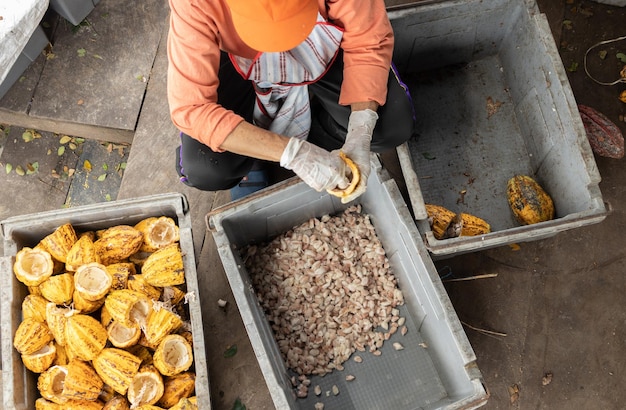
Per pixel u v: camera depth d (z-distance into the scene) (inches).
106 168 104.1
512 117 98.9
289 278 87.1
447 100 100.0
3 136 105.0
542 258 94.9
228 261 73.6
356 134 69.8
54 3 95.2
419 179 96.3
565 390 89.7
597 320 92.5
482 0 85.8
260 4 51.5
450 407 69.6
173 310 79.1
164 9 101.5
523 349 91.4
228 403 86.8
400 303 88.4
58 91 98.3
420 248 75.4
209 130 64.7
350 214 90.7
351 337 86.5
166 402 76.5
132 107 97.5
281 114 76.8
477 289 93.8
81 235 83.1
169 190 95.0
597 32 104.8
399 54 94.3
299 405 84.7
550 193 91.9
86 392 75.0
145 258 83.1
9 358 75.0
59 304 77.5
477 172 96.6
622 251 95.2
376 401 85.4
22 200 102.5
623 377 90.1
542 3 105.6
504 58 98.7
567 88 82.4
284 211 83.6
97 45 99.9
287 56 69.0
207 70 63.6
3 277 77.2
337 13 66.6
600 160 98.6
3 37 87.0
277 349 82.9
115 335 77.0
